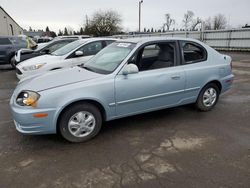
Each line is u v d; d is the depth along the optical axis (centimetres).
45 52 997
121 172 303
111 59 437
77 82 371
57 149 362
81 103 372
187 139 393
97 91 375
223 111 526
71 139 375
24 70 730
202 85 489
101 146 371
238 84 802
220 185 278
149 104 430
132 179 289
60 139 393
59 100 352
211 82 507
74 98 358
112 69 403
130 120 473
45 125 352
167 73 436
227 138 395
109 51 467
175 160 330
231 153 348
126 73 395
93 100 375
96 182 285
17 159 335
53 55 795
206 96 510
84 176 296
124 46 445
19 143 381
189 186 276
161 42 444
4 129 433
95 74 397
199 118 484
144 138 397
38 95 347
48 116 350
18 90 381
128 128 436
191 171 304
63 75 402
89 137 388
